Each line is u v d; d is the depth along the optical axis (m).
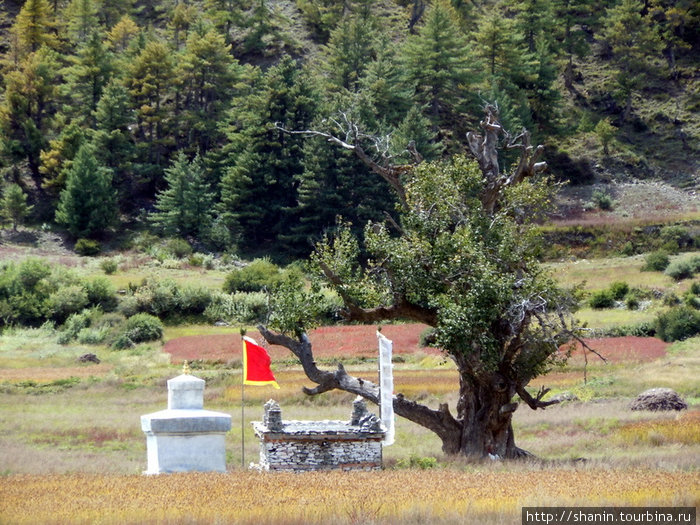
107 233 161.88
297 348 49.56
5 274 123.50
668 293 118.12
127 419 61.78
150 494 30.52
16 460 45.03
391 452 49.91
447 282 47.84
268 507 27.95
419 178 50.62
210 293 121.56
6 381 77.50
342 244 50.78
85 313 113.00
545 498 29.62
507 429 48.88
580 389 50.81
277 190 160.00
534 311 47.00
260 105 162.50
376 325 111.25
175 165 163.25
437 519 26.97
